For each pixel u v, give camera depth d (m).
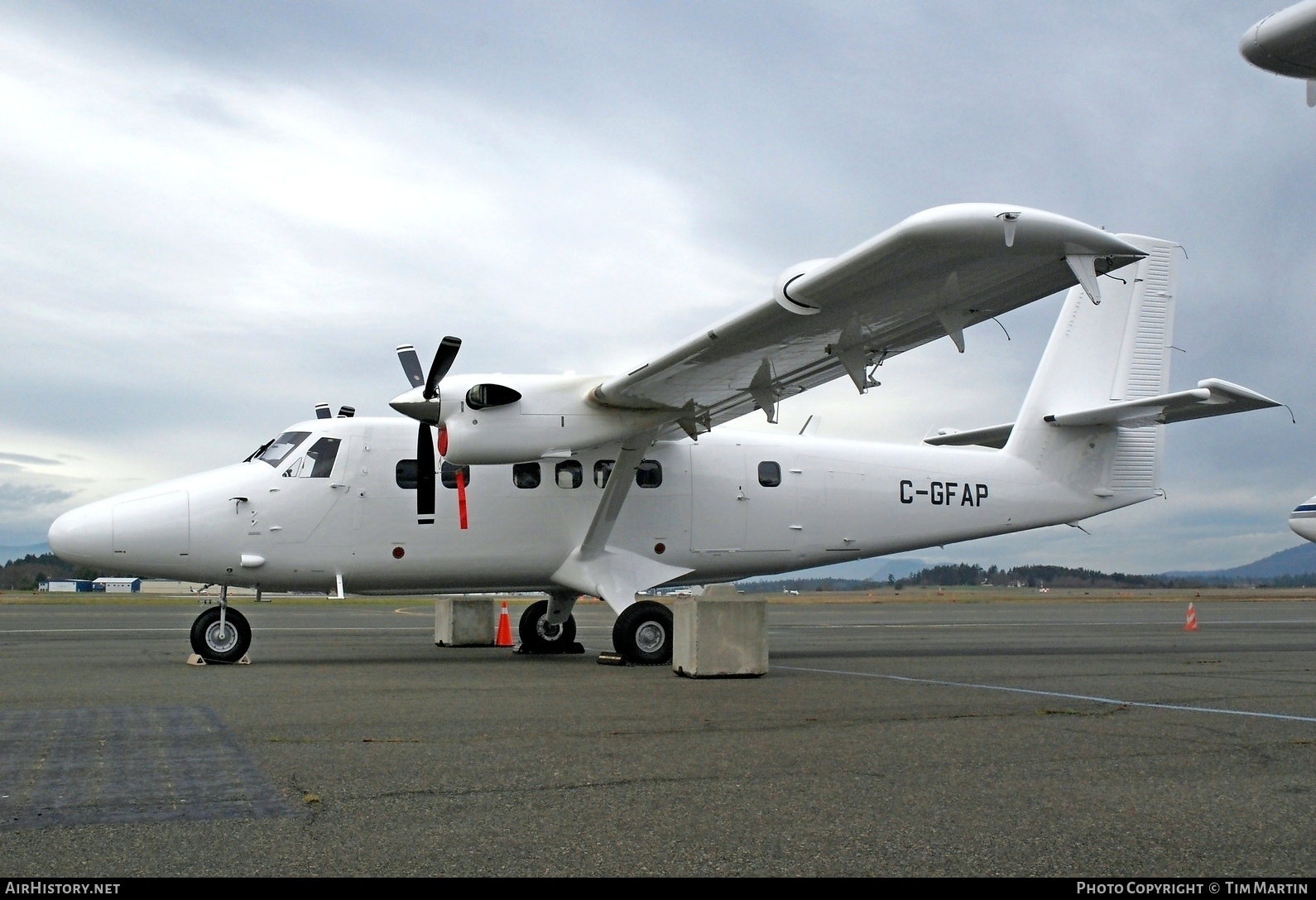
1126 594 72.25
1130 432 15.75
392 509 12.66
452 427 11.52
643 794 4.95
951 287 9.18
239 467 12.56
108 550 11.84
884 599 57.84
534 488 13.13
